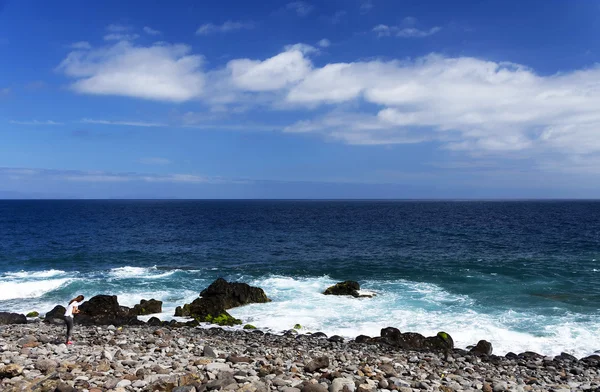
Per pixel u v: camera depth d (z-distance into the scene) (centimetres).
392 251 4884
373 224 9062
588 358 1655
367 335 2011
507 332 2005
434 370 1373
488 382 1207
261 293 2666
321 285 3136
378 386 992
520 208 19338
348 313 2370
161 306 2548
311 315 2347
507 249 4931
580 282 3131
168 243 5697
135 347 1423
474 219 10769
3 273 3625
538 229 7481
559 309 2405
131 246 5369
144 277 3459
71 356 1146
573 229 7438
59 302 2703
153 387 833
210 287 2614
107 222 9644
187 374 929
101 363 1030
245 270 3822
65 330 1911
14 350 1223
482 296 2728
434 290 2919
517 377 1381
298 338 1897
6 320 2103
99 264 4131
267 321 2258
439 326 2109
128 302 2686
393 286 3073
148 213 14762
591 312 2344
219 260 4381
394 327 2088
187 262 4275
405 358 1595
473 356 1678
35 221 9869
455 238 6103
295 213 15062
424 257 4416
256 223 9525
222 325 2209
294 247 5312
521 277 3331
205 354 1296
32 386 801
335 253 4784
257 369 1059
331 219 11094
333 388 888
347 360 1434
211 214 14225
